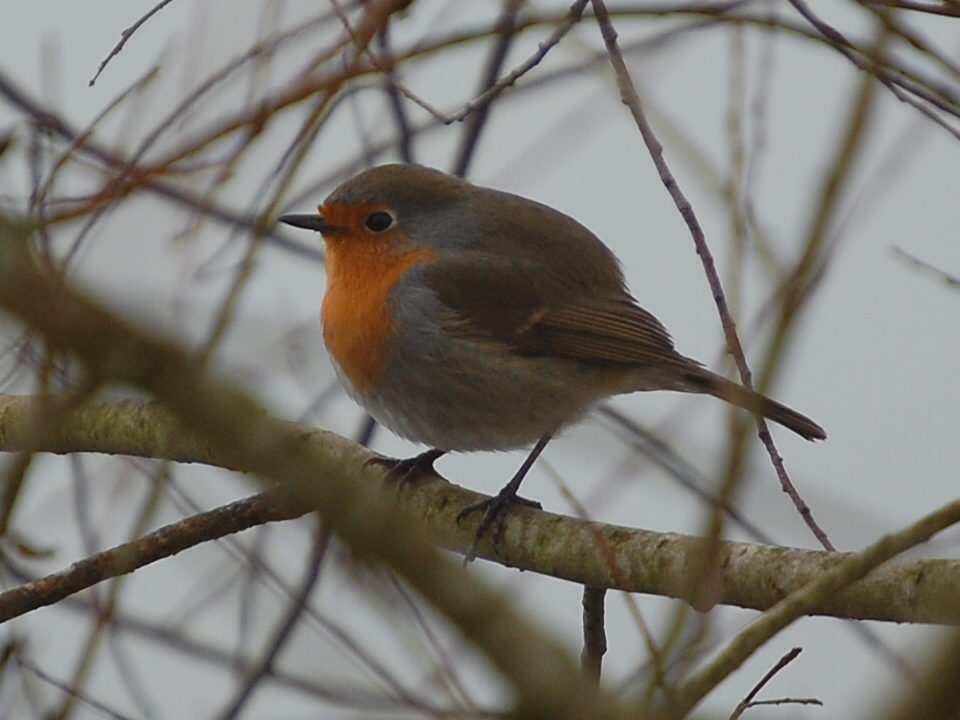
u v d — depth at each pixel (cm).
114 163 912
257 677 884
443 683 634
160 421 942
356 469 1032
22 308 482
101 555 889
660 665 558
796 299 567
